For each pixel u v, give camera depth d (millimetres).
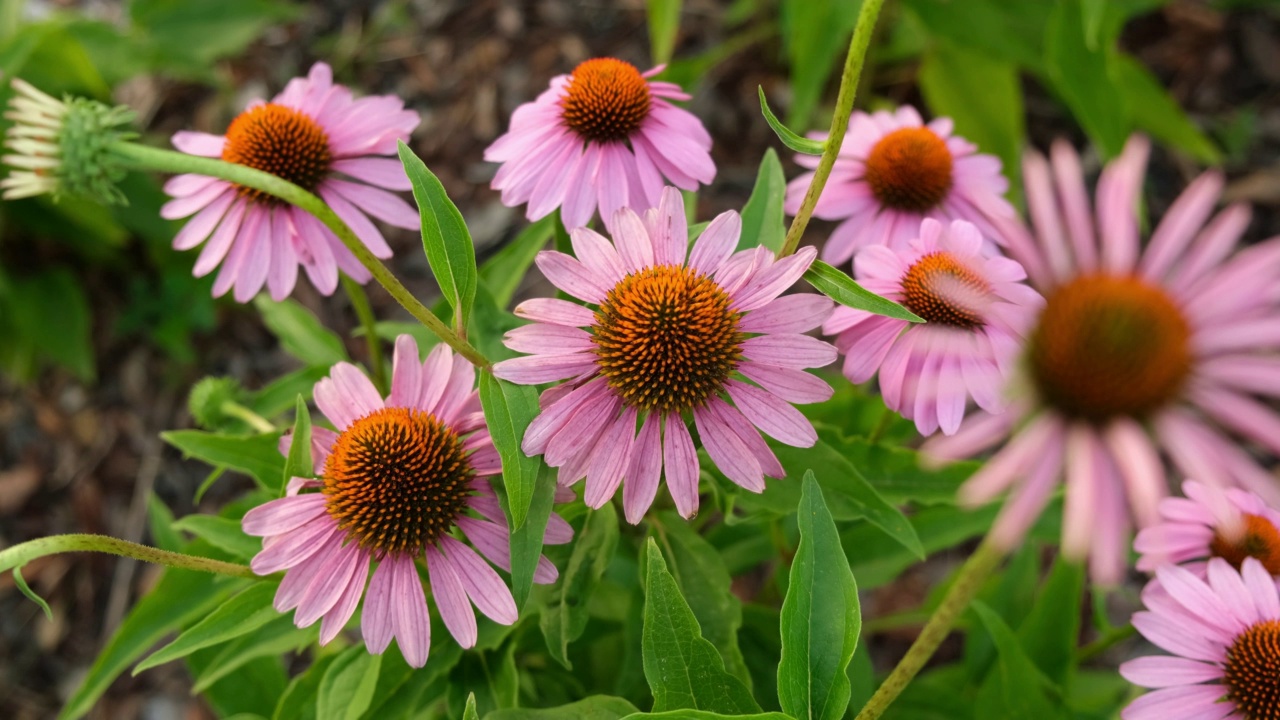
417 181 408
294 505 432
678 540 479
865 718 395
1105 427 354
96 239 883
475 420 439
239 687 582
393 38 1032
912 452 493
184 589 533
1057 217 370
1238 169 910
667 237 427
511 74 992
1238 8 972
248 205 497
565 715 440
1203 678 443
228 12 949
